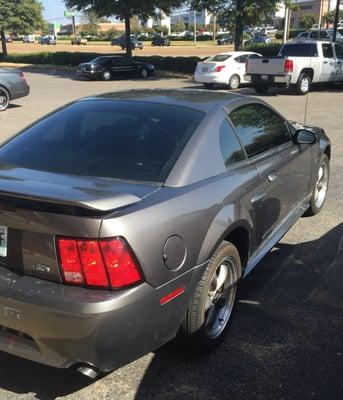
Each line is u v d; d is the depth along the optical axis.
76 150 3.31
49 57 44.03
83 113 3.69
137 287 2.54
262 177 3.83
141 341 2.66
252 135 3.96
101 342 2.49
